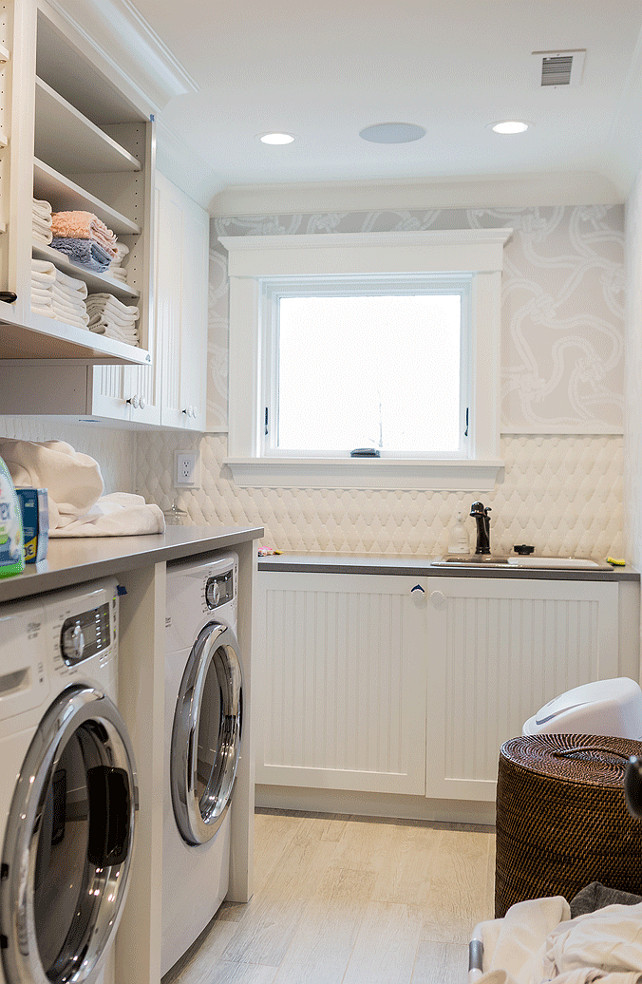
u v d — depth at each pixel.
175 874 2.12
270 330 3.98
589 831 1.97
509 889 2.10
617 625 3.15
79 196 2.34
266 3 2.35
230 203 3.90
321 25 2.46
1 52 1.95
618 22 2.44
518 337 3.72
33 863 1.37
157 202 3.28
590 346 3.67
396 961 2.27
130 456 3.95
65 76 2.44
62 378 2.78
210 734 2.41
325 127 3.19
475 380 3.74
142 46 2.58
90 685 1.63
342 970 2.22
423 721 3.25
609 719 2.59
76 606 1.60
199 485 3.94
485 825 3.26
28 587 1.39
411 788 3.26
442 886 2.71
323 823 3.26
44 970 1.52
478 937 1.94
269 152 3.44
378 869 2.84
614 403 3.65
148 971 1.88
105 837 1.71
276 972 2.20
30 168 2.01
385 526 3.79
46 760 1.40
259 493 3.90
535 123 3.13
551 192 3.67
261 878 2.76
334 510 3.84
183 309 3.60
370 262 3.79
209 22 2.45
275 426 3.99
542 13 2.39
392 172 3.64
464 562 3.42
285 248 3.85
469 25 2.46
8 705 1.35
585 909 1.87
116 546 1.98
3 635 1.35
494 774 3.21
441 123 3.14
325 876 2.78
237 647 2.45
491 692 3.22
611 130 3.17
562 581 3.17
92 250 2.34
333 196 3.82
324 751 3.32
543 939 1.83
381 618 3.27
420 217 3.80
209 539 2.23
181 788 2.07
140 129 2.75
